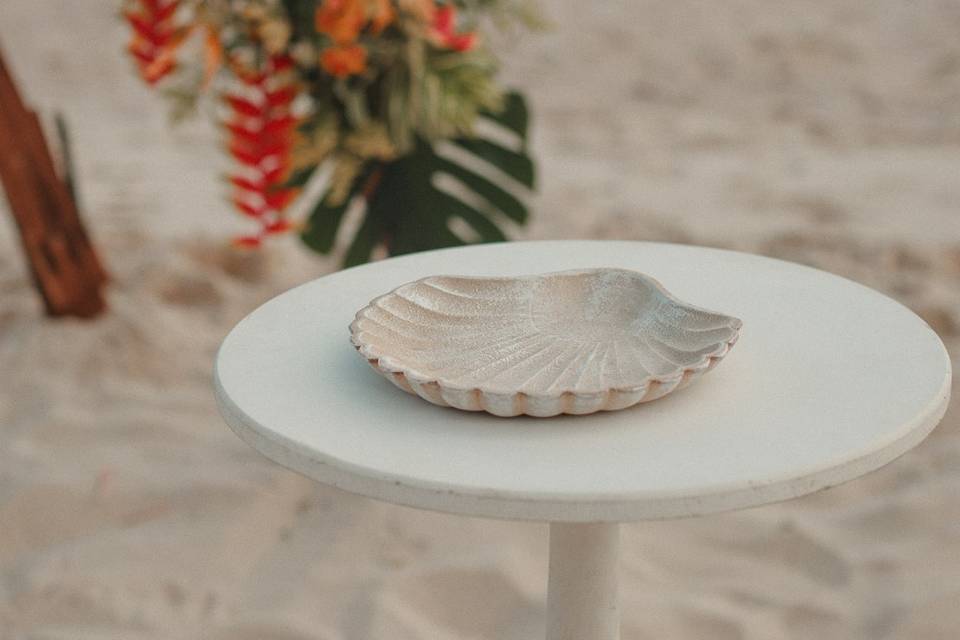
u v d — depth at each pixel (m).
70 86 6.93
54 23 8.19
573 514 1.62
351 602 2.51
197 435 2.96
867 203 4.59
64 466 2.83
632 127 6.00
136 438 2.95
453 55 2.80
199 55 2.76
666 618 2.46
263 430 1.72
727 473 1.64
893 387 1.78
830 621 2.46
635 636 2.43
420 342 1.87
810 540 2.62
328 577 2.56
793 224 4.37
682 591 2.54
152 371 3.25
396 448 1.69
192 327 3.51
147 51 2.71
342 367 1.85
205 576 2.57
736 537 2.65
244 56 2.71
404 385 1.76
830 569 2.57
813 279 2.06
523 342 1.88
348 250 3.06
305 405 1.76
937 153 5.32
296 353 1.88
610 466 1.66
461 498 1.63
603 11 8.07
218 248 4.03
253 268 3.95
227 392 1.79
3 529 2.68
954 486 2.72
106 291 3.71
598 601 1.98
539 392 1.70
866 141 5.57
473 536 2.65
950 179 4.89
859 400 1.76
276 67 2.70
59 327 3.45
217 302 3.70
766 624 2.46
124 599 2.52
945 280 3.76
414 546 2.63
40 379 3.20
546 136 5.91
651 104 6.41
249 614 2.48
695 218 4.47
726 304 2.00
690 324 1.84
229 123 2.68
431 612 2.49
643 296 1.92
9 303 3.67
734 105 6.31
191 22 2.68
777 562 2.60
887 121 5.86
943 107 6.03
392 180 3.02
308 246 3.07
